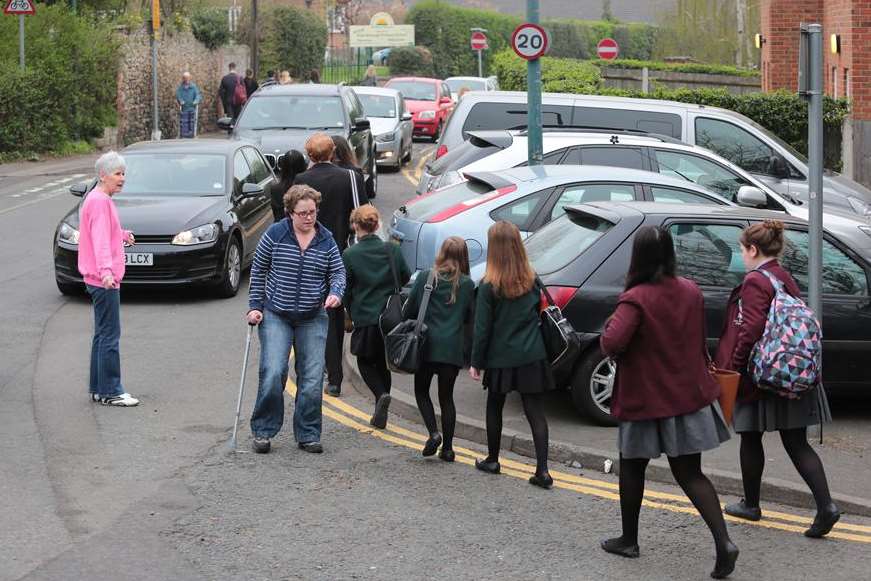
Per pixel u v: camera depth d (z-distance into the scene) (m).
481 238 11.55
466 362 8.95
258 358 11.99
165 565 6.71
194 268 14.54
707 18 52.62
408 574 6.67
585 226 10.03
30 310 14.02
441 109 38.69
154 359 11.90
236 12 50.22
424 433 9.66
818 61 8.90
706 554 7.14
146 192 15.60
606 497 8.16
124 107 35.19
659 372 6.72
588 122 16.89
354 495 8.05
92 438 9.21
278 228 9.03
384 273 9.48
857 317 9.87
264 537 7.21
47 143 31.72
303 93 22.84
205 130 42.78
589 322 9.51
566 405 10.34
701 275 9.73
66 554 6.84
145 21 37.19
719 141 16.59
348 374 11.40
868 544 7.37
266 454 8.96
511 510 7.82
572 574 6.74
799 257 9.97
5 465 8.49
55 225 20.23
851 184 16.92
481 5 74.69
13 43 31.44
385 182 26.38
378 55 67.69
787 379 7.18
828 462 8.85
